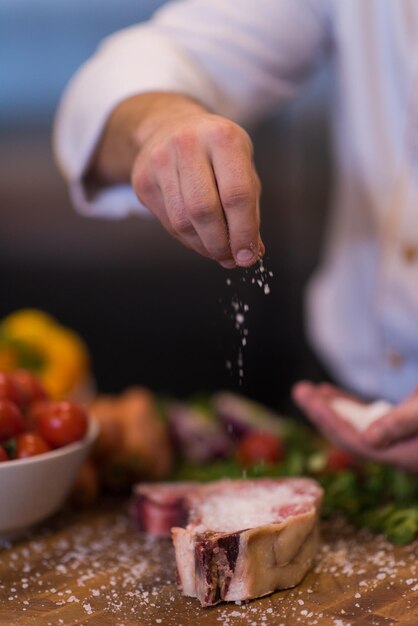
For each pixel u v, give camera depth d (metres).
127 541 0.93
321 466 1.03
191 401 1.22
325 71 1.85
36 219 2.09
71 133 1.05
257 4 1.14
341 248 1.25
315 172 1.94
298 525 0.83
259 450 1.09
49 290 2.11
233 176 0.78
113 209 1.08
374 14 1.12
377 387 1.22
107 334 2.10
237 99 1.15
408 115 1.10
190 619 0.79
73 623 0.79
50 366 1.23
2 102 2.04
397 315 1.15
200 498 0.90
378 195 1.16
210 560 0.81
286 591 0.83
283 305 1.99
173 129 0.82
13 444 0.91
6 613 0.81
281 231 1.98
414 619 0.78
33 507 0.91
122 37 1.09
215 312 2.03
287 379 1.98
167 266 2.04
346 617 0.79
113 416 1.05
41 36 1.99
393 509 0.93
